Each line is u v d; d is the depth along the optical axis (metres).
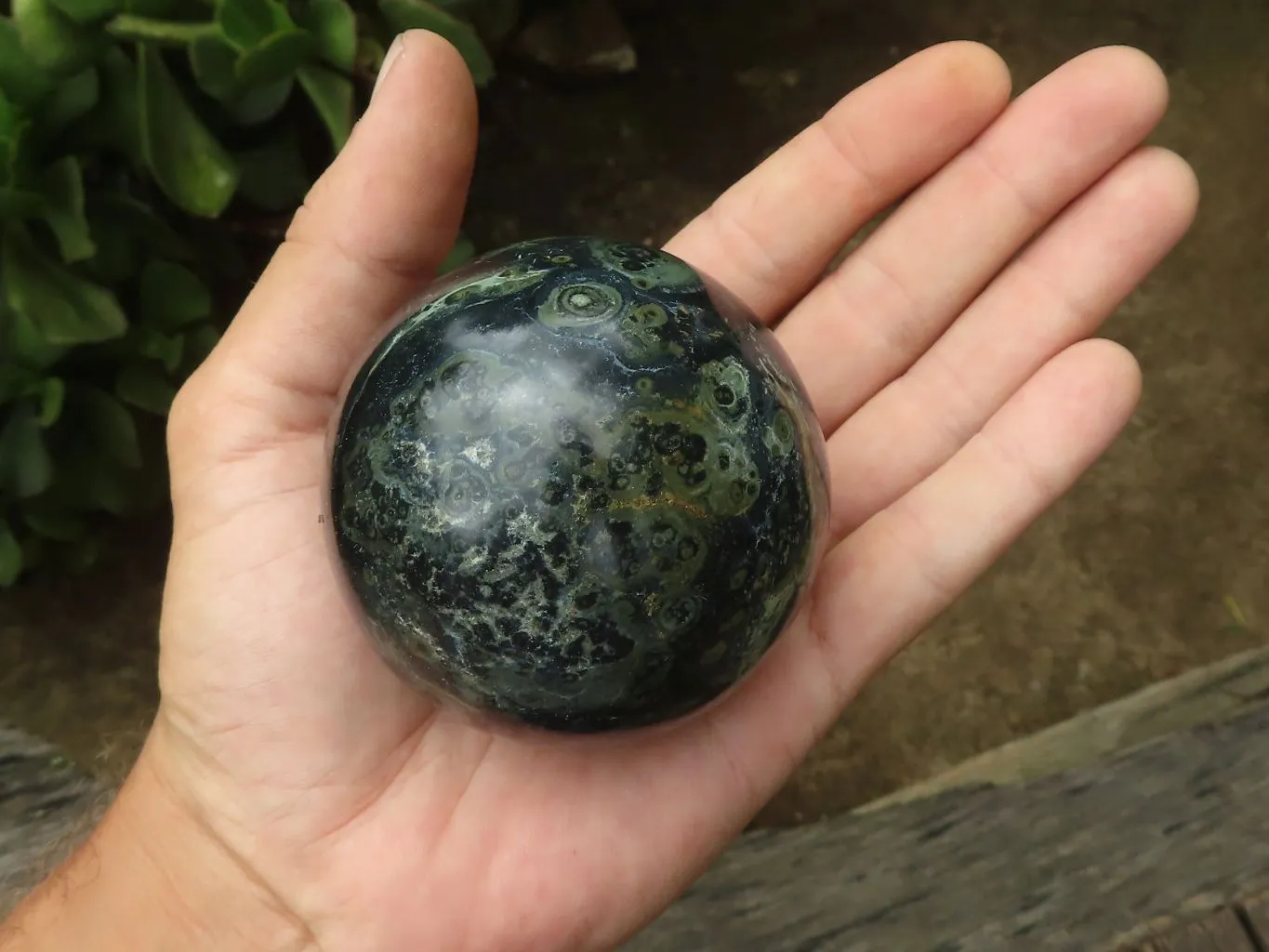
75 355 0.26
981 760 0.30
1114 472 0.34
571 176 0.35
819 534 0.14
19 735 0.24
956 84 0.18
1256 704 0.26
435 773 0.16
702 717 0.15
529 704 0.13
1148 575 0.33
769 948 0.22
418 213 0.16
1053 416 0.17
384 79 0.15
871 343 0.20
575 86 0.35
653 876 0.16
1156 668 0.32
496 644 0.12
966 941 0.21
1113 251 0.18
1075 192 0.19
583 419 0.12
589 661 0.12
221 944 0.16
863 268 0.20
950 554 0.17
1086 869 0.22
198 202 0.24
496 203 0.34
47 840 0.21
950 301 0.19
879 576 0.17
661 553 0.12
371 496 0.13
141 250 0.27
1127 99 0.18
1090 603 0.32
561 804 0.16
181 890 0.16
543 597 0.12
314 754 0.16
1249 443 0.34
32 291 0.23
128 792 0.17
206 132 0.24
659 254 0.14
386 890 0.16
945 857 0.24
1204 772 0.24
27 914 0.17
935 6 0.38
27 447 0.26
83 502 0.28
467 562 0.12
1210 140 0.37
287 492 0.16
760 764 0.17
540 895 0.16
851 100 0.19
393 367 0.13
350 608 0.14
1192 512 0.33
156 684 0.30
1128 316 0.35
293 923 0.16
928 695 0.31
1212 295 0.35
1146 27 0.38
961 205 0.19
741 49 0.37
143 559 0.31
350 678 0.16
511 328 0.13
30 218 0.24
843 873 0.25
